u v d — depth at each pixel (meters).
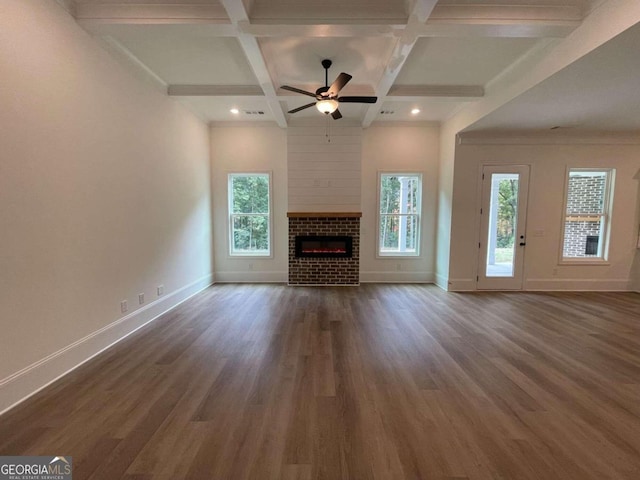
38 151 2.31
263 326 3.73
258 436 1.84
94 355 2.90
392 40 3.19
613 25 2.40
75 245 2.68
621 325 3.80
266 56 3.49
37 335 2.31
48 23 2.39
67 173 2.58
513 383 2.46
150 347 3.11
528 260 5.55
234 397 2.24
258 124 6.02
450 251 5.52
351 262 6.00
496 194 5.48
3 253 2.05
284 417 2.02
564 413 2.08
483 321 3.94
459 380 2.50
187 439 1.81
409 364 2.76
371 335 3.45
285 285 6.00
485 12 2.66
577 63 2.81
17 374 2.15
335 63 3.68
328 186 5.95
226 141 6.04
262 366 2.71
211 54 3.45
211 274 6.09
